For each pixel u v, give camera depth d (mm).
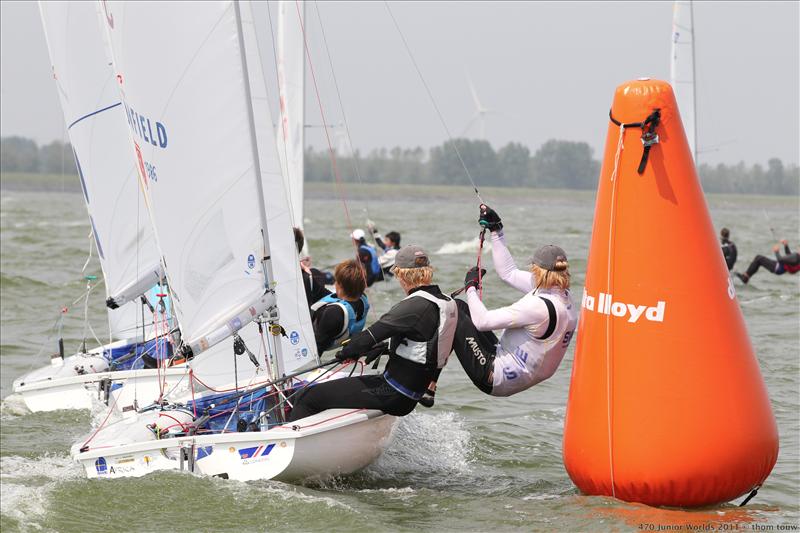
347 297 25656
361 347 20844
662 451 18938
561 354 20891
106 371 31125
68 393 29781
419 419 28672
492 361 21109
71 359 32125
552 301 20562
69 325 50281
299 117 49500
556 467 24047
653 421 19000
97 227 32594
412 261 21188
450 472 23344
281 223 25500
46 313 54500
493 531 18594
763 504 20312
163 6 20859
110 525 18672
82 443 21984
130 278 32562
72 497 19906
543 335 20547
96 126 32188
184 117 21312
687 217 19281
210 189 21625
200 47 21109
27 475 22797
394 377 21375
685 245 19203
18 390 29922
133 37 20953
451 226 160375
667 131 19375
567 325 20688
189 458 21016
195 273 21859
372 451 22328
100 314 54719
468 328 21641
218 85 21328
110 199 32250
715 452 18828
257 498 19906
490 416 29578
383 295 58469
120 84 21688
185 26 21000
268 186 25266
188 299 21922
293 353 25250
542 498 20844
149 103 21203
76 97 32125
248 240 22000
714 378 18953
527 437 26969
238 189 21750
